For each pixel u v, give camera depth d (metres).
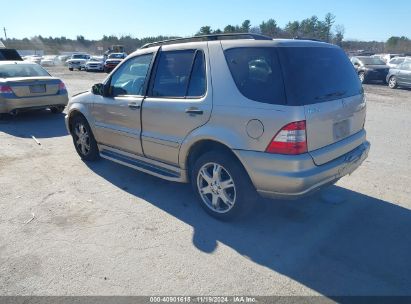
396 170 5.35
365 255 3.22
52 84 9.55
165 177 4.28
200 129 3.70
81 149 5.95
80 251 3.33
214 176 3.77
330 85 3.49
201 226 3.77
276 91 3.15
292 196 3.26
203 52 3.74
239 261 3.16
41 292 2.79
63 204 4.32
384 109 11.12
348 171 3.75
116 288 2.83
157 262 3.15
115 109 4.81
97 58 35.94
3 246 3.43
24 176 5.29
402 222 3.79
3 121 9.41
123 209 4.18
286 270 3.03
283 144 3.13
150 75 4.32
